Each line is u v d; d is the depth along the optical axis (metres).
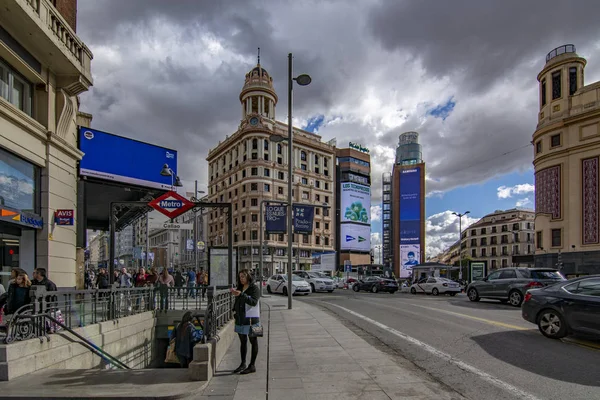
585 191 30.88
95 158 17.23
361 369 6.11
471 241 105.94
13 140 10.72
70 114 13.53
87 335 8.49
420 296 24.64
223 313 8.46
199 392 5.08
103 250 94.00
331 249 83.12
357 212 91.44
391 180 109.56
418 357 6.87
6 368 5.65
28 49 11.34
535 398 4.75
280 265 72.38
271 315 13.34
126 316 10.90
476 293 17.97
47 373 6.00
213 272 17.34
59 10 13.05
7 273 11.41
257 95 78.50
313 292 29.81
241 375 5.87
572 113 32.16
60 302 7.82
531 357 6.72
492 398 4.76
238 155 77.06
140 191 20.44
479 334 8.90
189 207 14.26
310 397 4.86
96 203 22.72
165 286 13.59
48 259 12.16
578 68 33.06
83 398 4.82
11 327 6.20
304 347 7.84
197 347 5.57
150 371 5.99
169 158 20.70
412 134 112.56
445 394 4.91
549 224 33.41
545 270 15.93
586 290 7.82
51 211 12.45
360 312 13.92
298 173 79.50
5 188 10.65
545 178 34.12
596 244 29.91
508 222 95.81
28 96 11.99
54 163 12.66
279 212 19.58
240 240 72.81
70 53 12.48
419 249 87.50
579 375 5.66
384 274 57.53
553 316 8.21
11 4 9.75
